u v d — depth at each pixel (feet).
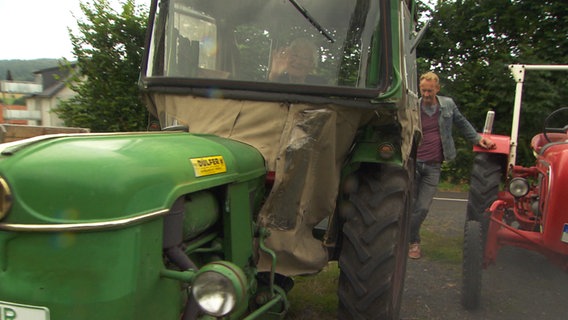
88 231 5.13
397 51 9.04
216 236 7.53
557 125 30.58
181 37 10.09
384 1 8.97
